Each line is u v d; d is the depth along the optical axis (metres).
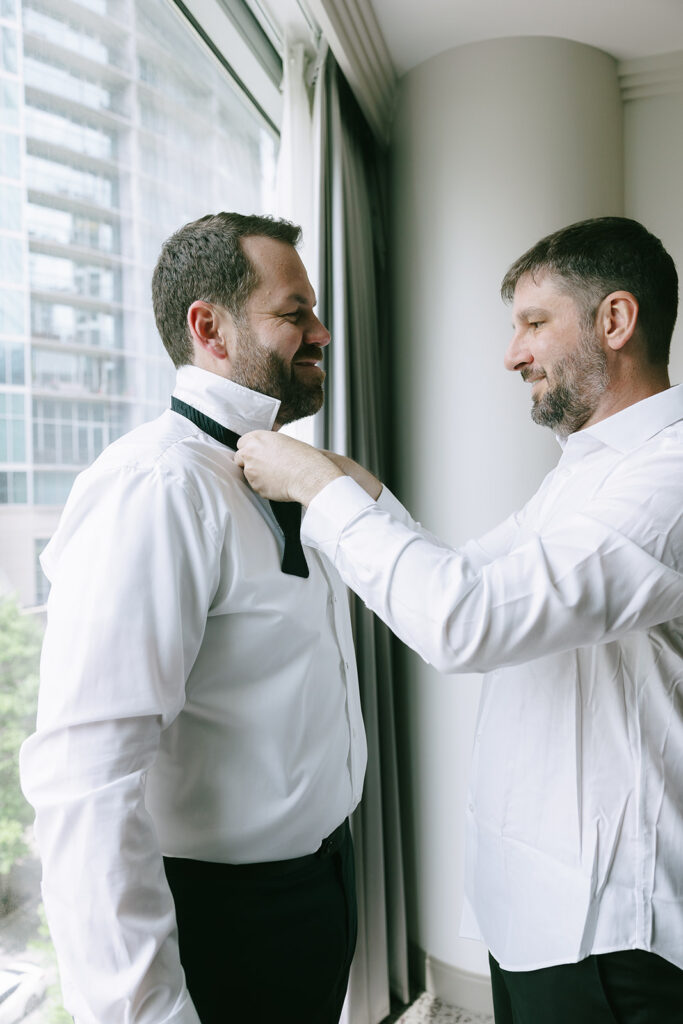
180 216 1.48
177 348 1.06
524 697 1.01
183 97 1.49
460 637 0.82
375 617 2.13
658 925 0.90
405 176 2.27
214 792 0.94
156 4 1.38
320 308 1.86
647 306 0.99
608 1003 0.92
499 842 1.02
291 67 1.85
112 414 1.24
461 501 2.18
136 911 0.76
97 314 1.21
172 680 0.83
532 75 2.11
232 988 0.96
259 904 0.96
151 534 0.83
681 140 2.39
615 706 0.94
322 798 1.02
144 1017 0.74
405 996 2.15
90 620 0.78
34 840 1.02
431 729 2.21
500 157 2.12
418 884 2.25
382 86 2.21
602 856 0.92
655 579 0.84
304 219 1.88
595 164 2.18
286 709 0.97
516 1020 1.06
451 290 2.17
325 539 0.91
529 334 1.06
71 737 0.77
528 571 0.84
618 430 0.98
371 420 2.19
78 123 1.16
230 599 0.92
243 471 1.02
